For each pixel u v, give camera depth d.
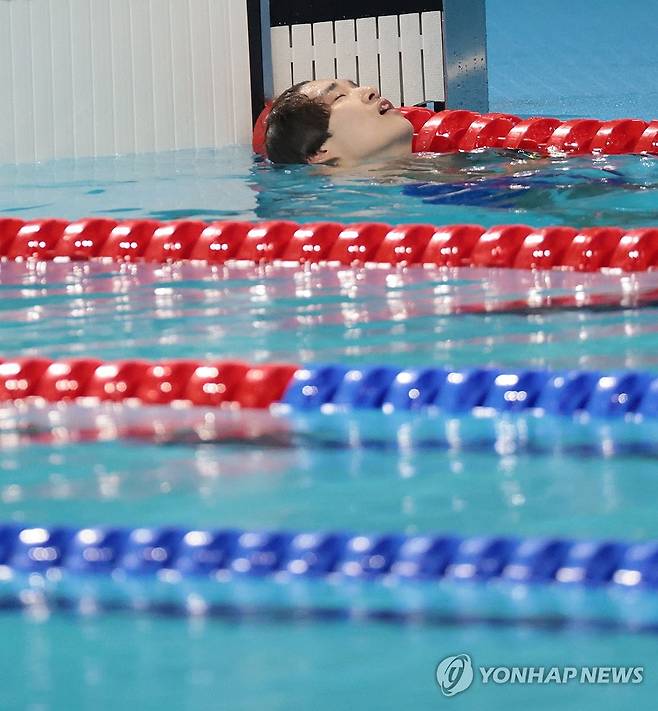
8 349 12.80
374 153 23.72
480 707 5.92
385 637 6.74
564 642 6.59
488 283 15.27
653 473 8.90
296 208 19.80
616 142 24.05
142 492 8.94
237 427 10.59
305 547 7.84
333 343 12.50
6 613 7.35
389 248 16.86
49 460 9.80
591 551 7.49
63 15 26.80
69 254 18.25
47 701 6.14
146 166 25.66
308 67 29.36
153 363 11.64
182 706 6.03
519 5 47.38
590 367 11.13
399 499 8.57
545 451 9.55
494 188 20.42
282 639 6.76
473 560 7.59
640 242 15.63
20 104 26.66
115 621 7.14
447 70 28.58
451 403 10.82
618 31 46.19
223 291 15.51
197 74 28.25
